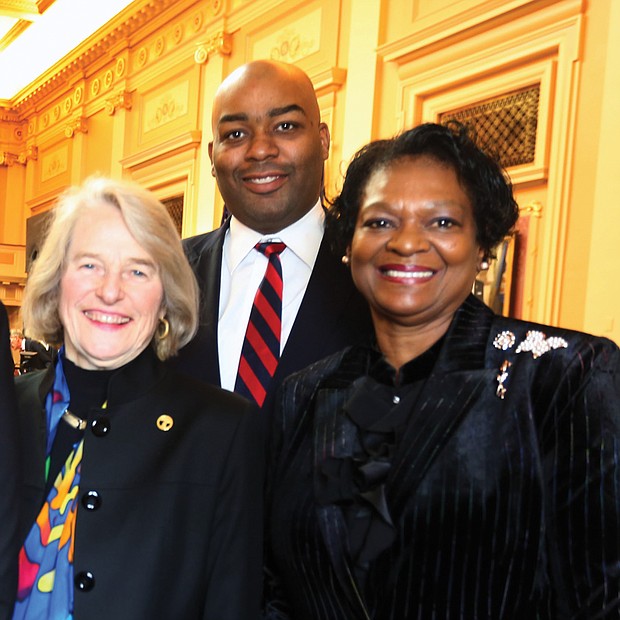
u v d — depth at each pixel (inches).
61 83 449.4
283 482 49.5
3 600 39.4
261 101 77.2
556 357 41.1
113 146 385.1
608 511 38.0
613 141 158.1
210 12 305.7
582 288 165.2
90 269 49.4
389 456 43.4
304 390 52.2
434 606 40.7
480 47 190.4
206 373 74.0
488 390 41.9
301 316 74.1
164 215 51.4
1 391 41.3
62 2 383.9
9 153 516.4
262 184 76.8
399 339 47.4
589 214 164.4
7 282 499.8
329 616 45.3
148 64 354.3
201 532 48.3
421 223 44.4
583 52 166.6
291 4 262.8
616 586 37.6
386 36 222.4
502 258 182.5
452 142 45.2
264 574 54.1
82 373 50.8
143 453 48.4
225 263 80.4
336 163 236.8
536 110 180.5
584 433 39.1
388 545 41.6
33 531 46.2
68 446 49.1
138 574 45.5
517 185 185.0
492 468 40.3
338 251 52.7
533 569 39.5
